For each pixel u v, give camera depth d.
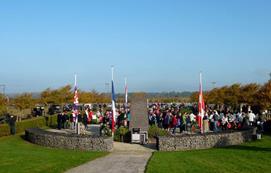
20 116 54.75
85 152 27.73
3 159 22.28
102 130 35.84
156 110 47.34
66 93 80.38
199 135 30.28
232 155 25.06
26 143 32.56
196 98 102.56
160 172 18.94
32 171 18.70
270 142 31.94
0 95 57.62
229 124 40.50
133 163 22.16
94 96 98.12
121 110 53.75
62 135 30.23
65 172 18.95
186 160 23.06
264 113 50.16
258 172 19.25
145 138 33.84
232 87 81.12
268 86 63.22
